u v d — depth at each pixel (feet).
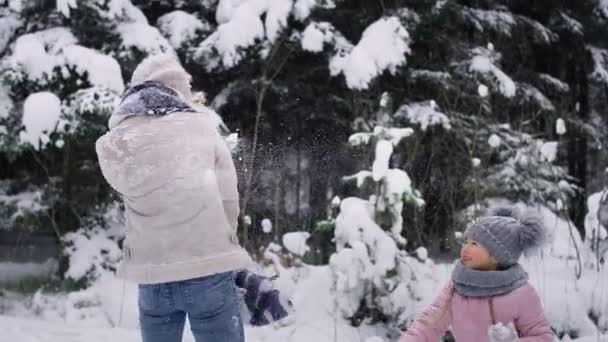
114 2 23.00
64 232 24.16
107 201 23.90
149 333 8.86
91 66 21.39
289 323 16.74
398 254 16.89
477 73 28.66
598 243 18.93
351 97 27.99
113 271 21.98
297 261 18.81
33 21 24.09
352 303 16.85
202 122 8.85
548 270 19.15
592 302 17.37
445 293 9.23
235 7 25.03
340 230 16.97
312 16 26.55
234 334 8.70
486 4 32.96
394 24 24.90
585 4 36.19
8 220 23.75
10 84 22.07
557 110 35.65
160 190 8.34
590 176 37.99
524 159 27.17
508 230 8.92
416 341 9.07
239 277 9.46
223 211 8.66
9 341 15.69
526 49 34.55
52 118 20.57
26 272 24.25
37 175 25.36
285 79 27.55
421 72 28.55
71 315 19.26
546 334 8.55
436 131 27.50
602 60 36.86
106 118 21.84
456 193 25.34
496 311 8.64
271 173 23.24
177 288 8.48
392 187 16.96
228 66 24.23
